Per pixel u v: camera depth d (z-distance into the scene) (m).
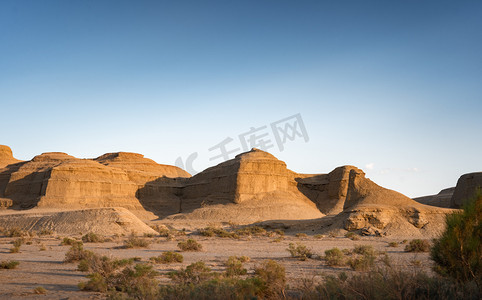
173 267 20.36
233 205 114.31
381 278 8.74
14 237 48.50
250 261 23.81
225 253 30.08
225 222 93.19
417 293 8.30
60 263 22.23
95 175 122.88
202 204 123.56
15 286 14.32
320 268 19.83
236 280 11.30
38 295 12.48
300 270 19.06
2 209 113.19
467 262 9.38
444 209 57.72
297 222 68.94
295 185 140.75
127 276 13.61
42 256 26.77
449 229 10.07
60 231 54.66
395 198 63.06
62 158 141.00
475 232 9.67
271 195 119.62
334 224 61.28
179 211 128.88
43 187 114.75
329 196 136.88
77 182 115.25
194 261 23.66
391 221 56.22
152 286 11.39
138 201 127.56
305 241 46.28
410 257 25.94
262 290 10.22
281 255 28.42
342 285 9.05
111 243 39.12
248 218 103.44
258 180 121.44
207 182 132.75
